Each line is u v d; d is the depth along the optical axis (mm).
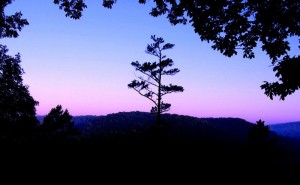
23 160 14234
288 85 5660
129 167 16328
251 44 6887
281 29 6707
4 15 12352
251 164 14625
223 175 15438
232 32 7004
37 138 24391
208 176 15477
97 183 11891
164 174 15391
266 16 6383
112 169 15125
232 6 6703
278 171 19000
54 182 11078
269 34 6617
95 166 15375
